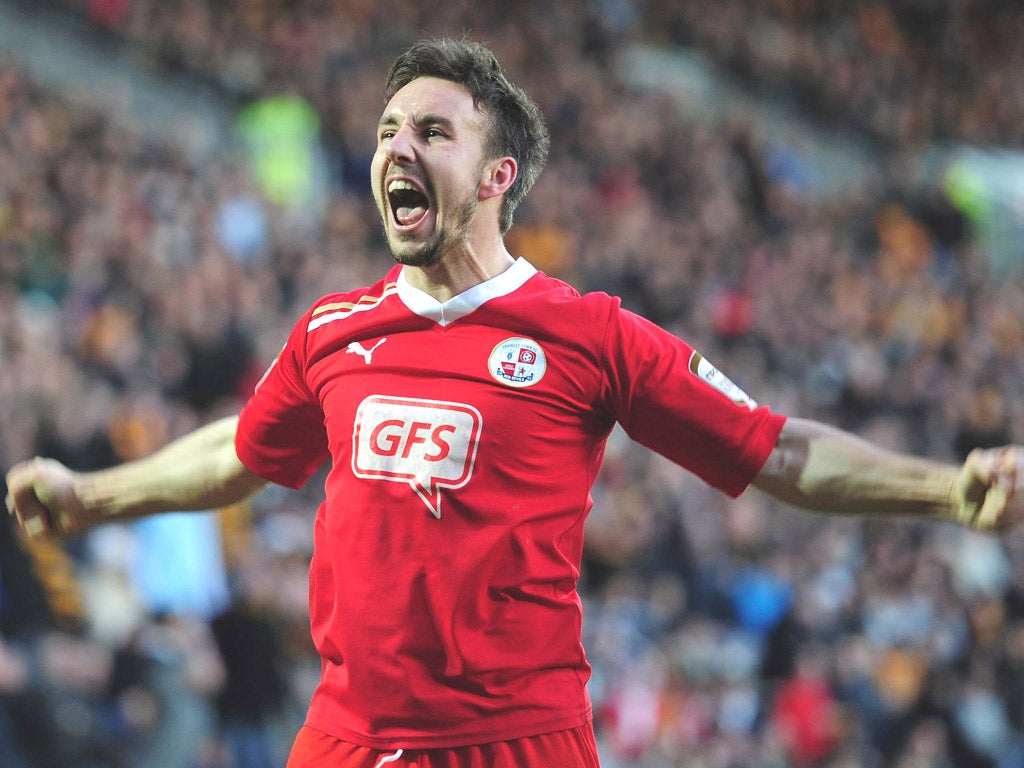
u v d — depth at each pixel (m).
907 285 59.72
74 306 34.12
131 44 53.31
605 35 68.38
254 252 41.88
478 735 8.44
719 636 34.09
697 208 58.41
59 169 39.78
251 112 50.59
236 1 55.91
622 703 29.97
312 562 8.97
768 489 8.79
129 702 23.02
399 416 8.65
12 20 51.69
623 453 37.91
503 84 9.18
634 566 35.03
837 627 35.59
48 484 10.08
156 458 10.16
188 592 24.95
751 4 80.00
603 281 49.50
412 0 61.41
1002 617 38.88
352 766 8.55
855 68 81.62
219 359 35.06
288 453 9.72
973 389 52.53
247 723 25.16
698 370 8.88
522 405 8.60
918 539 42.00
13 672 21.73
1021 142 85.12
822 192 68.88
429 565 8.44
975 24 88.81
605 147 58.31
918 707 34.84
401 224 8.90
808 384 50.19
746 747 31.11
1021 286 66.56
